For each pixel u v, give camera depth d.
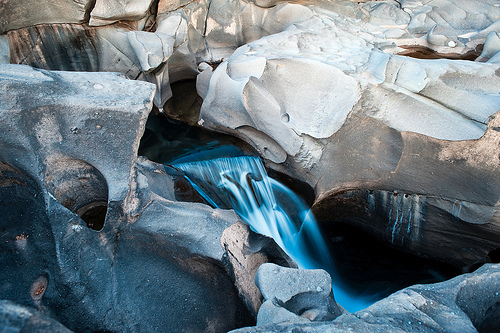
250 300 2.54
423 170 3.47
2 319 1.26
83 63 4.49
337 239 4.34
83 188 2.57
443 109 3.30
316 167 3.68
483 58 4.33
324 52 3.96
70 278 2.19
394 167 3.56
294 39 4.16
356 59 3.72
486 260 3.69
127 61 4.36
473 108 3.20
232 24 4.94
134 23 4.39
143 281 2.41
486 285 2.23
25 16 3.90
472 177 3.27
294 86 3.61
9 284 2.18
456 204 3.47
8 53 3.99
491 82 3.38
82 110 2.35
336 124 3.45
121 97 2.49
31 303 2.14
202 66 4.80
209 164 3.81
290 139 3.60
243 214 3.66
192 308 2.45
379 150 3.56
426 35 4.83
